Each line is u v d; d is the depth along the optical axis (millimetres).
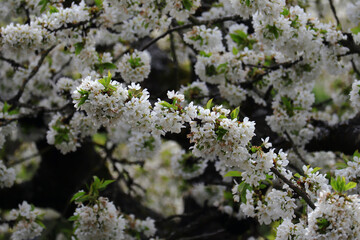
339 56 5621
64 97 6812
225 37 7148
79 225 5062
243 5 4902
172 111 3656
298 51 5496
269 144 3889
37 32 5461
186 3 5547
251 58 6379
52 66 7980
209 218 7957
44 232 8141
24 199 9109
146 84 8781
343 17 8297
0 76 8117
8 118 6355
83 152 9297
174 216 8203
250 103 7109
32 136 8766
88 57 5867
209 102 3789
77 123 6711
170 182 10133
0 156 9422
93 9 5770
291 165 5879
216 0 7691
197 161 7871
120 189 9445
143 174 10141
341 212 3715
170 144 10531
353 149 6473
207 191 8406
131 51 6262
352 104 5141
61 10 5582
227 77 6473
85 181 7980
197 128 3654
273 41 5227
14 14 6766
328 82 9711
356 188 4688
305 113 6586
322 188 4102
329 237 3709
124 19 6750
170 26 7086
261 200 4418
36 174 9445
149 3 5750
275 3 4871
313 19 5402
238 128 3590
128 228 7332
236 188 4586
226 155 3729
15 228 6293
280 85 6238
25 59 8062
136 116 3674
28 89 7969
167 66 9109
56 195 9297
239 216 7539
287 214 4219
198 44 6453
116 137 8383
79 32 5738
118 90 3648
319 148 6836
